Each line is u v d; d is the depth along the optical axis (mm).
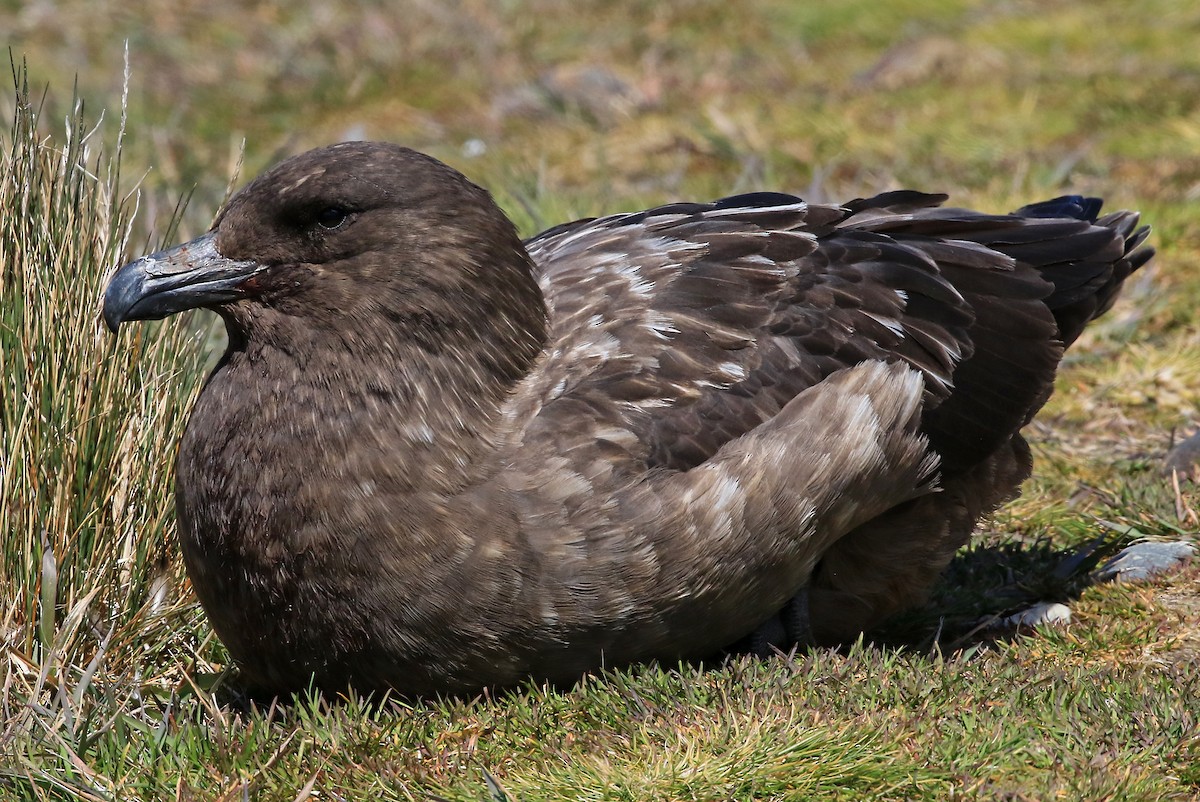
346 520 7215
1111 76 18453
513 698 7324
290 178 7375
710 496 7367
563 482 7254
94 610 7980
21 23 20156
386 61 19953
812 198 14797
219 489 7406
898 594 8617
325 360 7344
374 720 7316
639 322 7902
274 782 6777
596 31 21062
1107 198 14695
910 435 7988
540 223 13734
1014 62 19406
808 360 7984
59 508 7832
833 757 6711
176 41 20188
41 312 7922
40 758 6949
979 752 6711
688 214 8930
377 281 7363
